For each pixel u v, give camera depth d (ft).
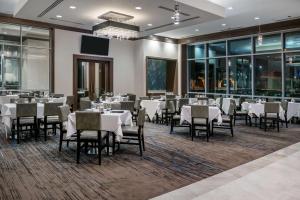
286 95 35.60
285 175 13.76
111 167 14.79
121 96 35.22
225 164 15.53
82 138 15.34
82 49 37.55
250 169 14.67
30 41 34.50
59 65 35.81
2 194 11.08
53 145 19.61
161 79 46.47
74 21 31.58
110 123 16.24
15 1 27.53
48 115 21.25
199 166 15.14
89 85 43.47
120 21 29.45
